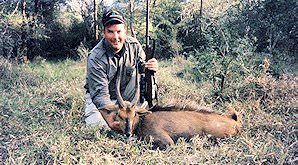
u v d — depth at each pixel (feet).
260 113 13.39
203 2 33.37
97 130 11.33
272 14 26.11
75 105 13.87
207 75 17.56
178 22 35.19
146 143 10.93
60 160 9.73
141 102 12.35
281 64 21.25
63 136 10.80
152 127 11.23
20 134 11.50
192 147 10.63
